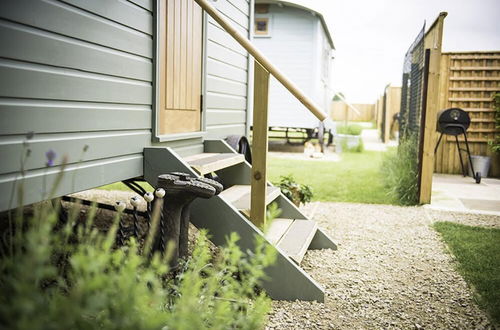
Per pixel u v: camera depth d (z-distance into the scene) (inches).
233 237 81.4
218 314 67.1
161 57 140.8
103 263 57.4
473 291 121.6
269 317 104.7
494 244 164.1
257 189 127.3
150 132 134.5
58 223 128.0
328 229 186.4
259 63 123.5
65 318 50.4
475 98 352.2
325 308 110.6
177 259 108.6
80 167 104.6
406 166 265.1
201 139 174.1
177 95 153.8
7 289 57.8
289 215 163.2
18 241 63.3
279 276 115.6
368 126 1015.0
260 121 125.2
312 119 453.4
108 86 113.8
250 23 235.3
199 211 123.2
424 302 114.8
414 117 294.4
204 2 126.4
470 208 232.7
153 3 133.0
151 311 58.3
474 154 358.6
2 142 83.7
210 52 183.5
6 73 83.7
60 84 97.3
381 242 168.9
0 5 81.6
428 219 206.7
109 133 115.0
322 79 518.6
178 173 113.1
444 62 354.0
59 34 96.5
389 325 101.9
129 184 159.5
